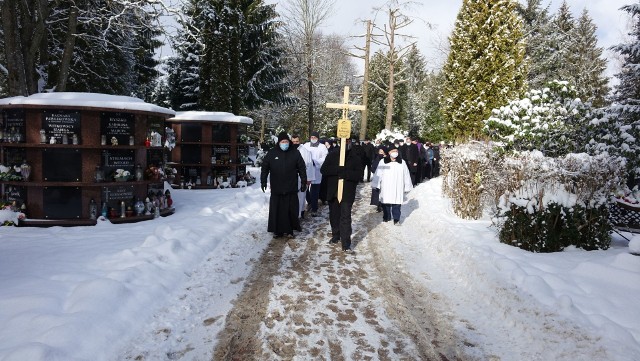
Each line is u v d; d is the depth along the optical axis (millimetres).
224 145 13953
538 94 9734
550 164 6559
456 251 6203
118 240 6441
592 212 5949
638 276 4469
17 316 3559
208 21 21000
